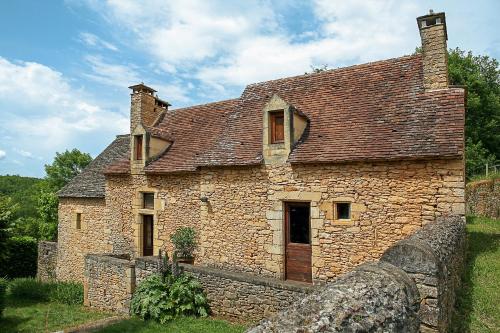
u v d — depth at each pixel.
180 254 12.27
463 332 5.35
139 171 14.17
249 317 8.88
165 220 13.30
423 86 10.18
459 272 7.41
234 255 11.09
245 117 12.70
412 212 8.55
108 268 11.91
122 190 14.88
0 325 10.70
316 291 3.29
